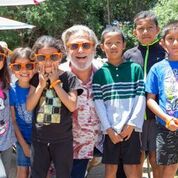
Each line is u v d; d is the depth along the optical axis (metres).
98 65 3.17
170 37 2.98
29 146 3.06
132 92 3.00
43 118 2.80
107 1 12.45
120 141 2.98
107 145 3.03
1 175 2.76
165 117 2.90
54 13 11.23
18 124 3.07
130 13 13.50
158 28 3.40
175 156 2.97
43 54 2.79
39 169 2.84
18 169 3.15
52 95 2.82
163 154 2.99
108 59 3.07
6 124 2.96
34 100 2.81
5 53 3.00
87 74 3.05
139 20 3.38
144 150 3.36
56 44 2.82
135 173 3.04
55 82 2.78
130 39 10.69
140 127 2.98
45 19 11.16
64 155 2.82
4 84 2.98
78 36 2.94
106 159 3.04
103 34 3.07
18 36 11.41
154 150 3.32
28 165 3.12
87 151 3.04
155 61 3.34
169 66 2.99
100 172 4.25
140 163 3.18
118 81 3.01
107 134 3.00
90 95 3.03
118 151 3.02
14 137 3.03
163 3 8.72
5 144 2.95
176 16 8.02
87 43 2.94
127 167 3.02
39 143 2.83
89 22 12.09
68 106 2.80
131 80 3.01
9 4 4.59
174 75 2.97
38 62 2.82
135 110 2.97
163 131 2.98
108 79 3.02
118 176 3.18
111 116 2.98
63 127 2.81
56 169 2.83
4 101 2.96
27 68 2.96
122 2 13.20
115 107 2.98
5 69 2.99
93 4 12.61
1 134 2.93
